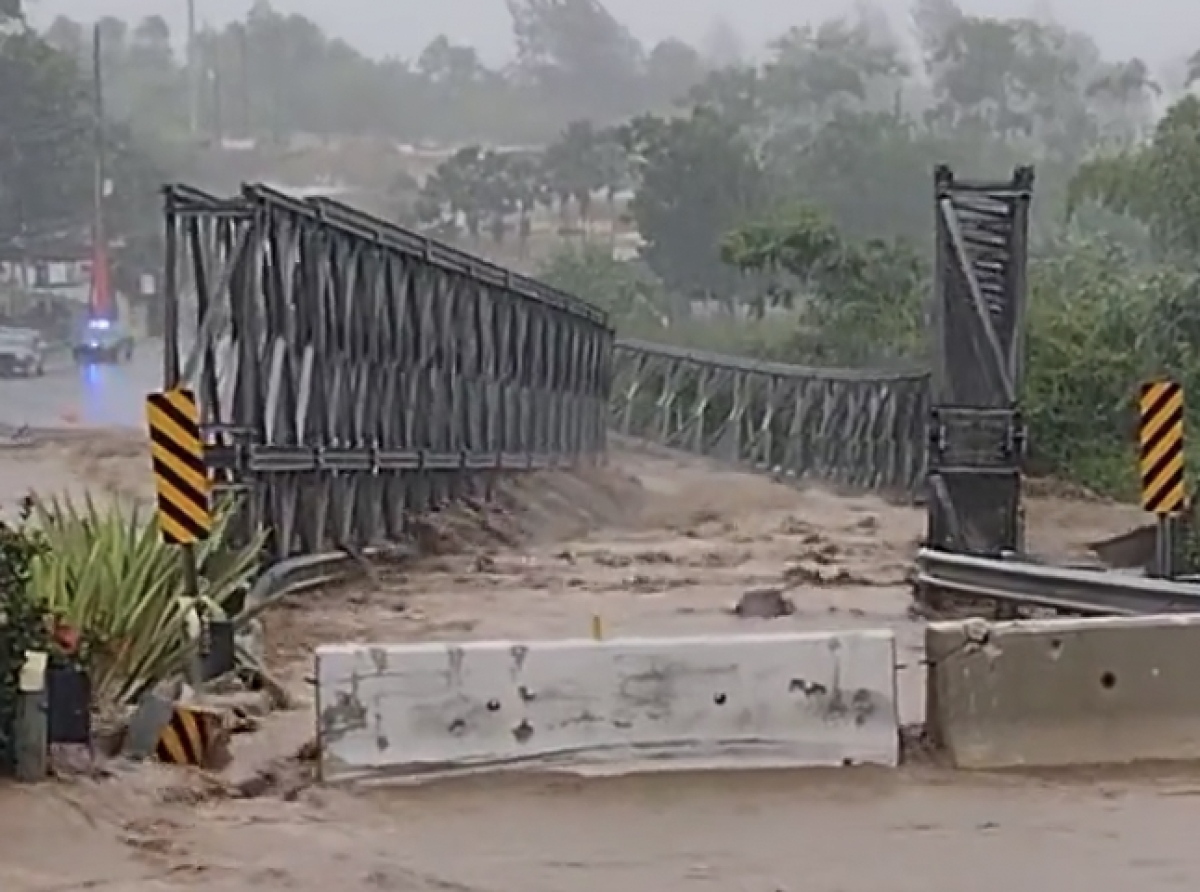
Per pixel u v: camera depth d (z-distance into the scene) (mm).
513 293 60031
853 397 88938
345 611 35250
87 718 18359
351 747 18344
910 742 19469
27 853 15438
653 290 153125
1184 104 98312
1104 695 19219
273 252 36906
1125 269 105750
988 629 19156
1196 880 15180
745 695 18797
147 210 146875
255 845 16047
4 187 137000
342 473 41531
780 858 15789
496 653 18609
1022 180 37500
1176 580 29156
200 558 23672
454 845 16172
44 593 20234
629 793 17938
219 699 21969
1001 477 36375
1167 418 32406
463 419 53844
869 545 54594
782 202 143500
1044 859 15789
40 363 110250
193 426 22984
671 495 75688
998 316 38594
